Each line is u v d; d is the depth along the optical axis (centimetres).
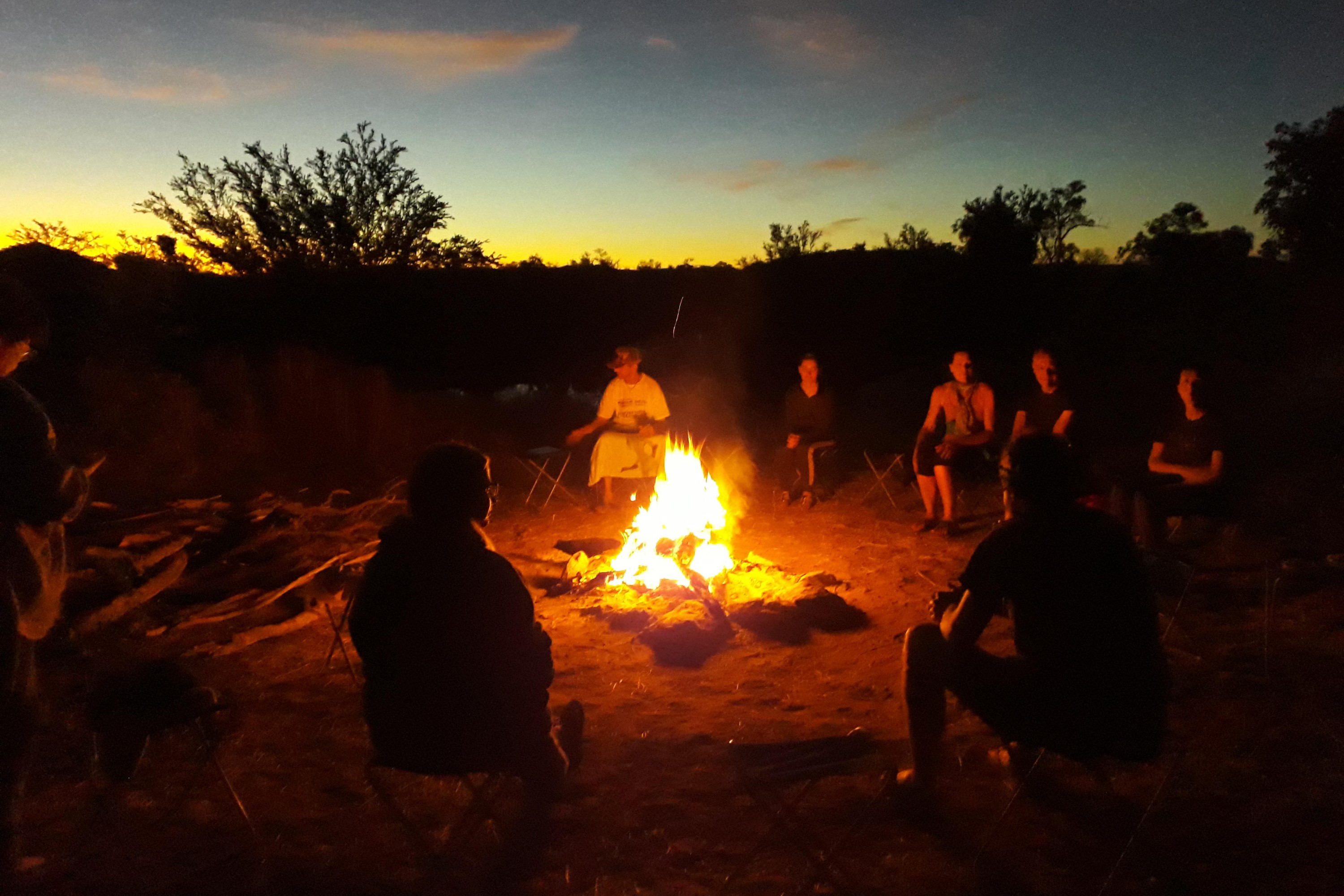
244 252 1355
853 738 273
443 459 259
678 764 348
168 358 1095
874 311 1284
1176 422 600
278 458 940
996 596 275
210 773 339
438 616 250
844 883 268
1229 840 284
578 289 1309
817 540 712
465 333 1278
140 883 269
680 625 486
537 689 261
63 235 1284
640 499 820
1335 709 371
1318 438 859
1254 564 566
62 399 914
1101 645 261
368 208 1393
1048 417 633
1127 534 270
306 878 274
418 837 268
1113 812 303
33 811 307
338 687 430
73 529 588
